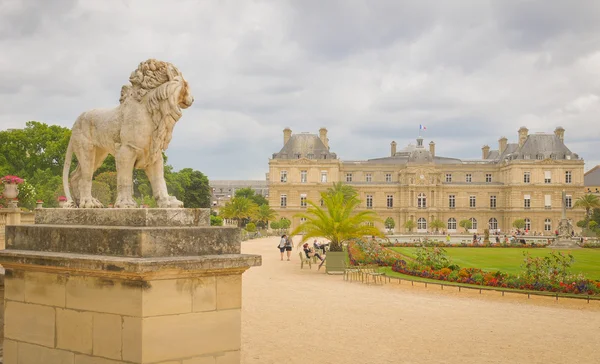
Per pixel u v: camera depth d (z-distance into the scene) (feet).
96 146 25.08
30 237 22.71
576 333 48.24
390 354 39.55
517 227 343.26
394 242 220.84
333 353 39.45
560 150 375.04
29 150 218.59
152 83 22.99
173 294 19.42
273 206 372.79
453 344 42.98
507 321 53.36
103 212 21.52
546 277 75.82
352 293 71.26
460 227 376.48
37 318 21.84
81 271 19.93
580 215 363.56
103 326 19.72
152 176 23.68
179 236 19.86
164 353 19.13
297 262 121.49
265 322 50.19
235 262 20.48
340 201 106.22
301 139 388.57
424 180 375.45
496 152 475.72
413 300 65.87
